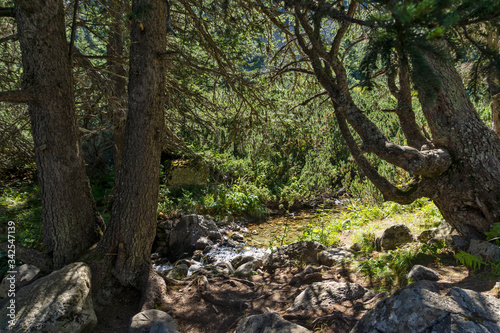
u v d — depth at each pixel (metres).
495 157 4.52
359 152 4.85
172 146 10.12
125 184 4.78
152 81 4.69
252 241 9.29
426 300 2.61
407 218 7.51
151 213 4.90
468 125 4.56
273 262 5.93
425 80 2.29
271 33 7.84
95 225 5.27
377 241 6.08
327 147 14.41
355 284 4.16
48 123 4.71
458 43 2.81
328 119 14.13
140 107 4.68
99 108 9.64
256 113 7.44
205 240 8.83
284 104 8.11
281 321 3.37
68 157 4.89
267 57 8.11
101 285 4.64
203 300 4.63
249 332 3.36
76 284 3.96
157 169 4.89
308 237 7.75
